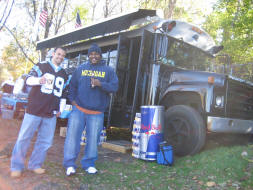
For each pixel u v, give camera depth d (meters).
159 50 4.98
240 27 11.57
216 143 5.38
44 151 3.03
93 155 3.29
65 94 3.23
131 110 5.17
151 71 4.94
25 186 2.58
